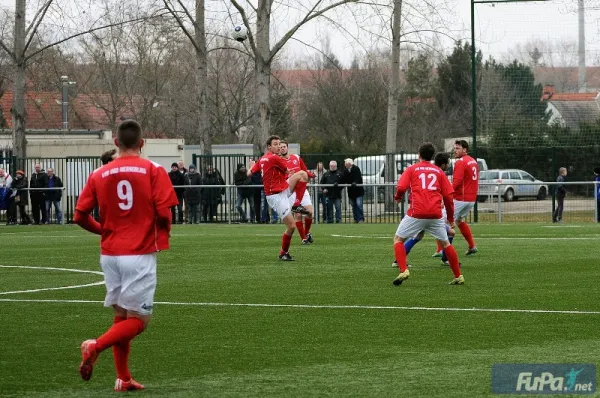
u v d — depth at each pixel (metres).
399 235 25.11
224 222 60.06
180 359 15.67
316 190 58.75
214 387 13.63
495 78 61.09
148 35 70.75
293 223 32.25
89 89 110.25
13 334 18.20
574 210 57.12
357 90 121.69
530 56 60.44
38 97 102.00
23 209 61.78
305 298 22.81
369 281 26.11
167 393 13.32
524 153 65.12
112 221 13.57
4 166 65.88
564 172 57.53
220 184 61.25
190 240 42.47
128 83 107.50
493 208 58.34
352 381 13.86
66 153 76.00
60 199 61.88
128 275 13.42
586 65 59.94
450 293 23.44
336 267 29.97
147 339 17.52
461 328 18.30
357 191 58.38
